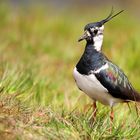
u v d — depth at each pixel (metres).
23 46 18.73
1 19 22.69
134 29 23.58
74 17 25.91
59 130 10.10
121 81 10.89
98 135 10.20
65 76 16.20
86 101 12.85
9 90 11.49
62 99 13.04
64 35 21.88
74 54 18.92
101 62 10.77
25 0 29.08
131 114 11.96
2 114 10.20
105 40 19.89
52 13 26.50
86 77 10.71
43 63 16.94
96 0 31.50
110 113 11.32
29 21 23.25
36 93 12.55
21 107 10.64
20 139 9.65
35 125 10.20
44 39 20.50
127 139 10.28
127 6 30.44
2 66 13.58
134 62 16.66
